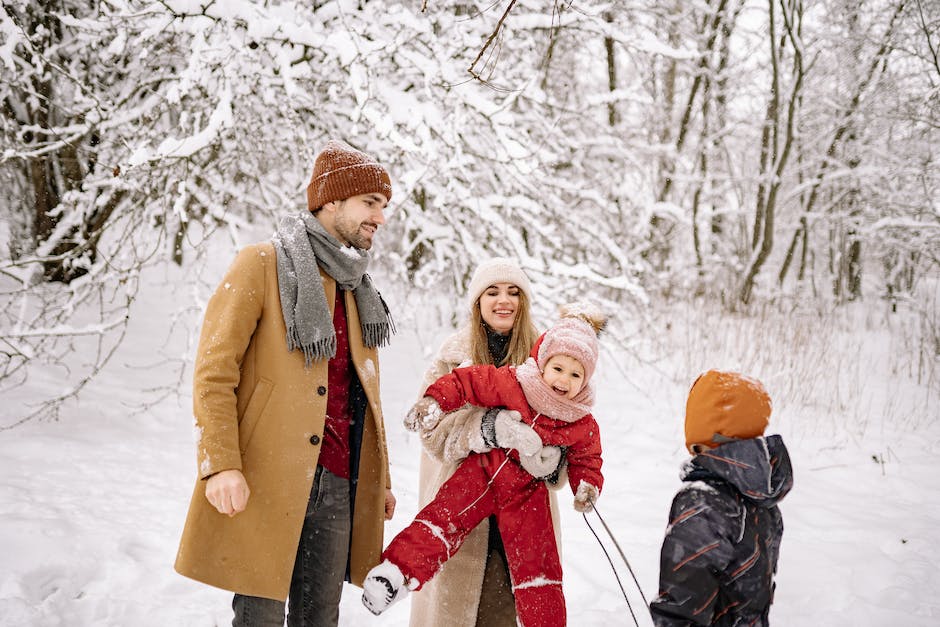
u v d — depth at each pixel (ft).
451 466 7.59
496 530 7.60
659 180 36.40
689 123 38.40
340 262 7.02
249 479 6.41
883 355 27.71
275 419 6.50
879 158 38.81
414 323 23.95
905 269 38.68
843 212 39.91
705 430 6.11
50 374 19.27
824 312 33.96
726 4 38.01
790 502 14.51
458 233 21.09
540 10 21.95
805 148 42.01
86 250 20.31
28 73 18.29
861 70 38.65
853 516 13.67
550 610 6.97
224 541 6.33
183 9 15.93
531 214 22.21
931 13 32.63
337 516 7.09
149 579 9.61
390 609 9.70
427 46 18.92
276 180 23.43
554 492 7.95
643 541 12.57
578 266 20.74
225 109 15.76
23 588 8.89
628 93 24.44
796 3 39.34
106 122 18.67
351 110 20.98
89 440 15.51
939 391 23.16
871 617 9.53
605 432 19.61
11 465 13.34
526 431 7.02
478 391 7.32
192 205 20.44
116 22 16.63
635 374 24.75
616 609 9.95
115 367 20.66
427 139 16.30
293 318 6.59
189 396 19.43
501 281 7.98
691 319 29.63
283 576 6.41
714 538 5.78
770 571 6.00
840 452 17.88
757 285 40.98
